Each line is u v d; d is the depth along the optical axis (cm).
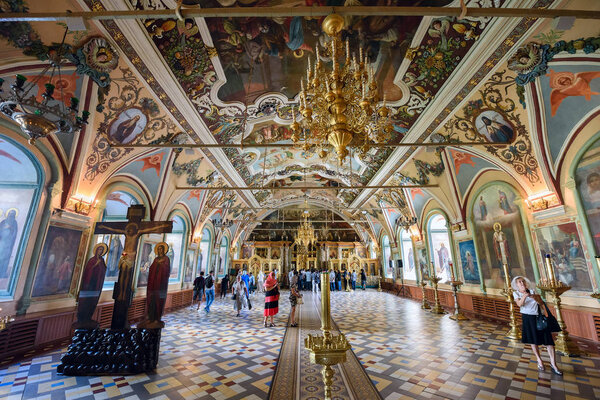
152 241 1205
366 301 1576
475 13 318
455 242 1271
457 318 988
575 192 738
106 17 326
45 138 679
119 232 612
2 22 448
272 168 1650
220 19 568
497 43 589
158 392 433
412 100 845
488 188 1051
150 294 562
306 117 485
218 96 814
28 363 552
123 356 511
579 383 451
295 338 754
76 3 457
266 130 1101
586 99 654
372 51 669
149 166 1026
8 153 647
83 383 466
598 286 691
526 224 895
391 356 599
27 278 654
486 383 458
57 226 731
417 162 1230
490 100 764
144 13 322
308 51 675
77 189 780
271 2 540
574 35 527
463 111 834
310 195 2591
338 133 454
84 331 542
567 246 771
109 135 772
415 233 1639
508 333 751
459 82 726
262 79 776
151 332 539
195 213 1504
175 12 317
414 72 732
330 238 2838
